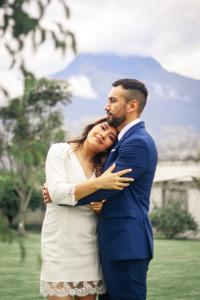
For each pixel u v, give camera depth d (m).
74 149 3.49
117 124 3.44
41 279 3.51
